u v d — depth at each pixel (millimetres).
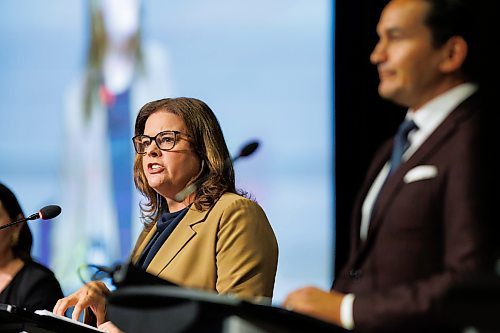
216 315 3936
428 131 4500
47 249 12055
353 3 11391
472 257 4016
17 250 8773
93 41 12297
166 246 6363
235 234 6195
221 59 11695
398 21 4512
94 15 12305
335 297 4211
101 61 12203
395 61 4500
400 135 4602
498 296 3295
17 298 8438
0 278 8609
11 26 12602
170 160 6566
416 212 4312
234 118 11562
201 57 11766
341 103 11312
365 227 4648
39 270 8711
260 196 11266
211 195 6438
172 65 11859
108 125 12047
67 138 12242
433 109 4512
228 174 6664
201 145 6656
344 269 4570
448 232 4191
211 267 6195
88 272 10422
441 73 4496
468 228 4090
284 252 11180
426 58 4477
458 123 4355
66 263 11938
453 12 4488
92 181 12023
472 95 4438
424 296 4016
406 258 4305
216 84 11672
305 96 11383
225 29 11711
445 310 3576
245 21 11656
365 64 11344
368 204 4691
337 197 11211
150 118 6770
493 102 4391
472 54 4512
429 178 4320
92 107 12164
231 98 11602
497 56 4516
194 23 11836
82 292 6703
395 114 11258
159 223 6586
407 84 4500
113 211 11836
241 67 11609
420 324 4031
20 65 12539
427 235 4297
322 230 11141
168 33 11922
